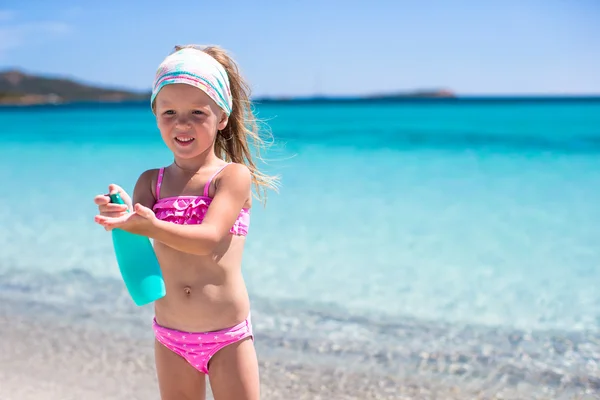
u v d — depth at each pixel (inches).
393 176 476.7
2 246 268.5
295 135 936.3
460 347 165.3
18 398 136.6
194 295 97.2
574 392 140.4
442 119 1429.6
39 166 555.5
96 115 1955.0
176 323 99.2
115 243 92.6
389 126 1144.2
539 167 514.6
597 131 900.0
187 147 97.6
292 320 184.1
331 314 188.9
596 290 209.8
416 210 342.6
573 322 182.2
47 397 137.4
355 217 324.5
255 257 251.3
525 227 300.5
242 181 98.0
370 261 244.8
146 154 656.4
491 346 165.8
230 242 99.6
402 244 270.4
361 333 174.4
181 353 99.7
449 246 267.0
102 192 402.0
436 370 151.8
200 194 98.5
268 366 153.7
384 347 165.2
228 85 104.6
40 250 261.7
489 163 550.0
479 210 341.1
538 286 214.7
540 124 1128.8
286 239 279.3
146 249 92.9
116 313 190.9
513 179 452.1
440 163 557.3
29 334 174.2
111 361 157.2
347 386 143.6
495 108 2295.8
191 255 97.5
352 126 1167.0
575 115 1535.4
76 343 168.1
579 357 158.6
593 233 286.5
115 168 534.3
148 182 104.1
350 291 209.3
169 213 98.4
